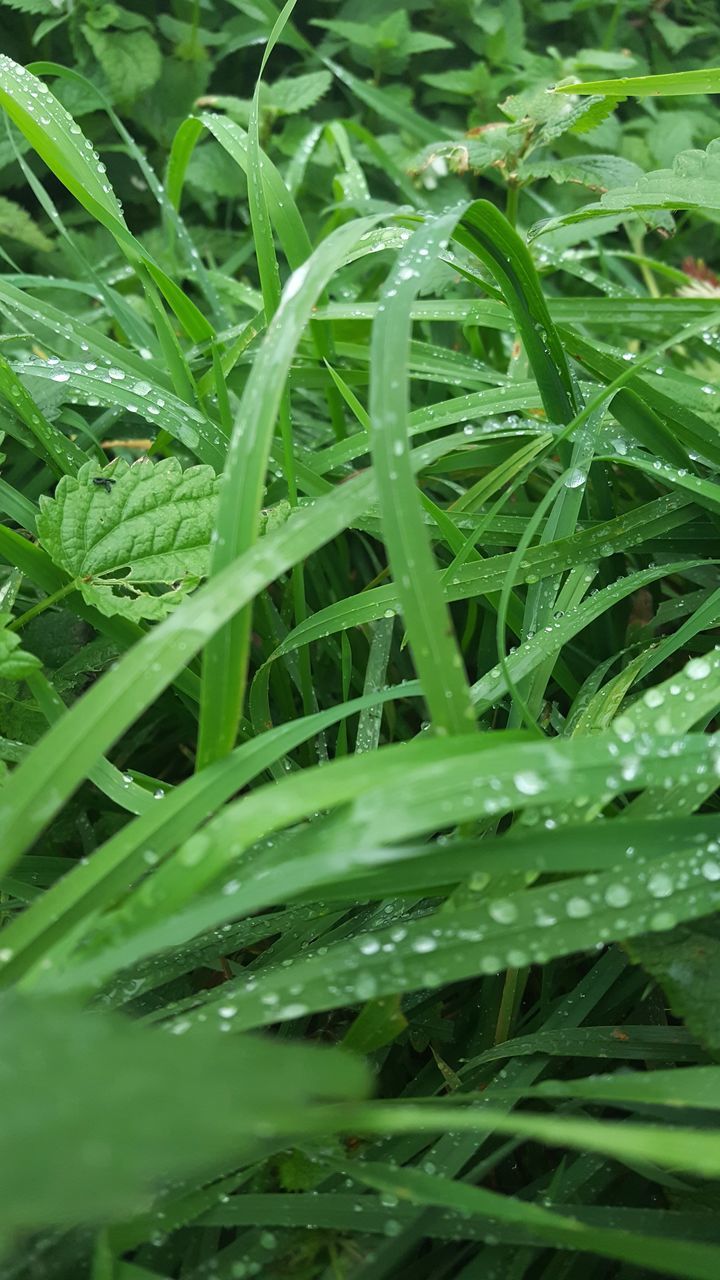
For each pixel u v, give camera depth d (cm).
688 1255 36
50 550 47
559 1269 41
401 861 37
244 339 53
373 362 40
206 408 57
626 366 52
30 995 35
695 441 51
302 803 36
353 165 76
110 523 47
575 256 72
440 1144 41
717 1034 38
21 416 51
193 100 95
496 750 37
